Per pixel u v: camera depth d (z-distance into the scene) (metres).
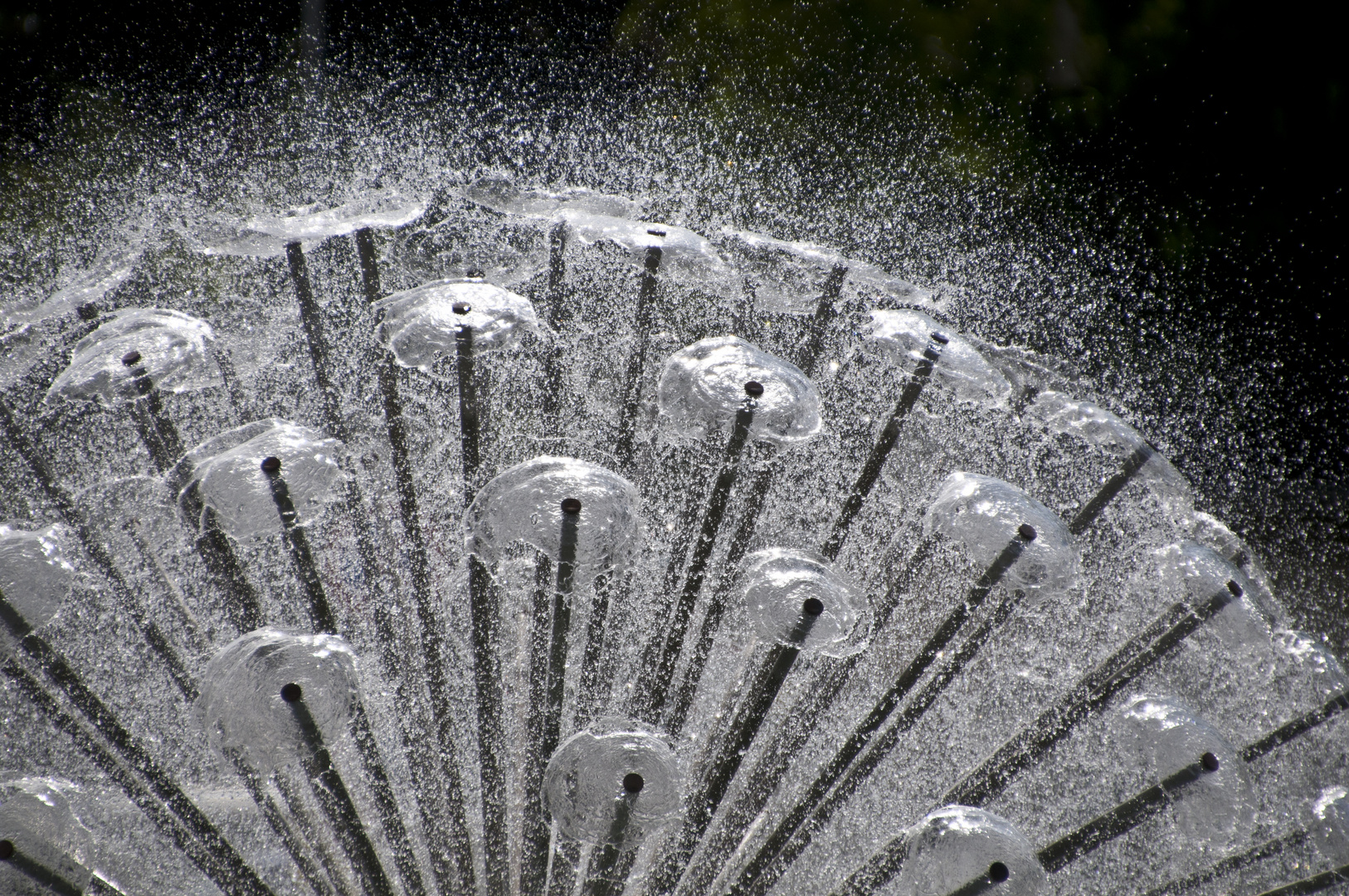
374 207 10.49
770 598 9.98
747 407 10.03
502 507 9.95
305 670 9.88
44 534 10.04
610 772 9.87
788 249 10.59
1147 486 10.45
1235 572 10.30
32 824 9.94
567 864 10.13
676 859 10.15
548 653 10.10
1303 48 18.20
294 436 10.05
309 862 10.22
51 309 10.46
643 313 10.45
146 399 10.27
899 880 9.98
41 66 16.67
